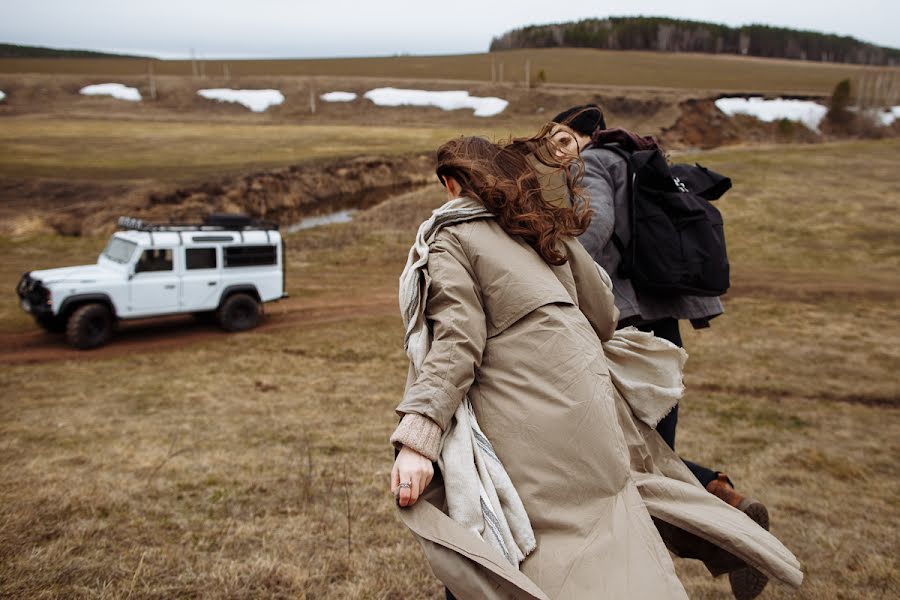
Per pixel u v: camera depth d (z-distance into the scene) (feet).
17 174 112.57
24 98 236.63
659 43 507.71
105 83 259.60
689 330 54.60
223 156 142.92
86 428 26.53
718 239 8.07
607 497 5.15
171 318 56.80
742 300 64.28
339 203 124.77
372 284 70.90
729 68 384.27
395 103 255.70
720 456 24.79
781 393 38.58
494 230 5.71
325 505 15.84
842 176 120.67
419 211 101.81
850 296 65.92
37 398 33.32
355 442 24.53
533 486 5.10
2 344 46.65
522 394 5.27
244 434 25.73
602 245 7.55
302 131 195.83
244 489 17.11
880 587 12.44
